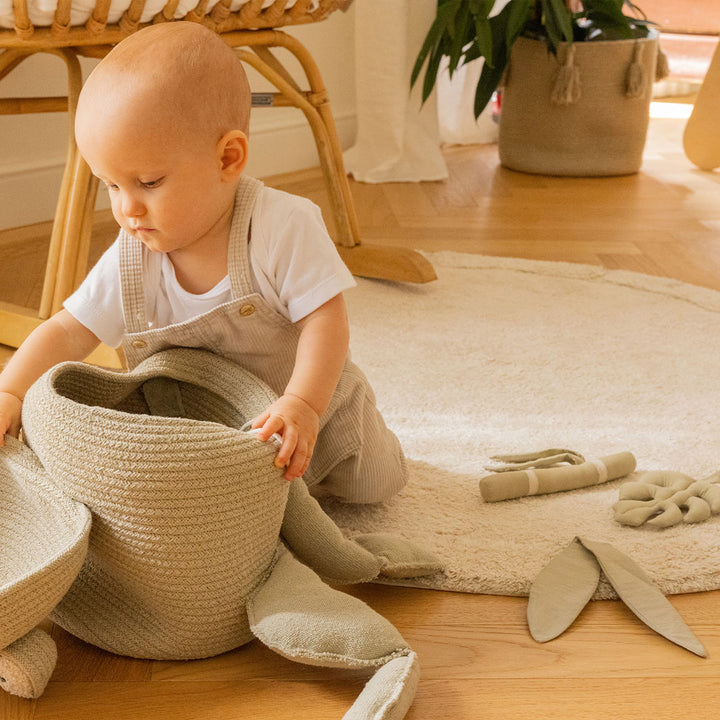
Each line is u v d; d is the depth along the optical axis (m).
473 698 0.72
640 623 0.82
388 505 0.98
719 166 2.44
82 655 0.77
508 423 1.17
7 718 0.70
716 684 0.75
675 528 0.95
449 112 2.67
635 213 2.08
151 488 0.69
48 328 0.84
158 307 0.85
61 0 1.04
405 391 1.25
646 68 2.30
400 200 2.16
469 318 1.51
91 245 1.81
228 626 0.75
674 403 1.23
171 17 1.15
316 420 0.77
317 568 0.82
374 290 1.62
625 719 0.71
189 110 0.72
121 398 0.85
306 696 0.72
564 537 0.93
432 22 2.24
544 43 2.28
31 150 1.93
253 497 0.72
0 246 1.79
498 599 0.85
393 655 0.70
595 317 1.52
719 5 3.39
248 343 0.85
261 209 0.80
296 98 1.53
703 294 1.59
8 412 0.79
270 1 1.30
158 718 0.70
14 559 0.76
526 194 2.23
